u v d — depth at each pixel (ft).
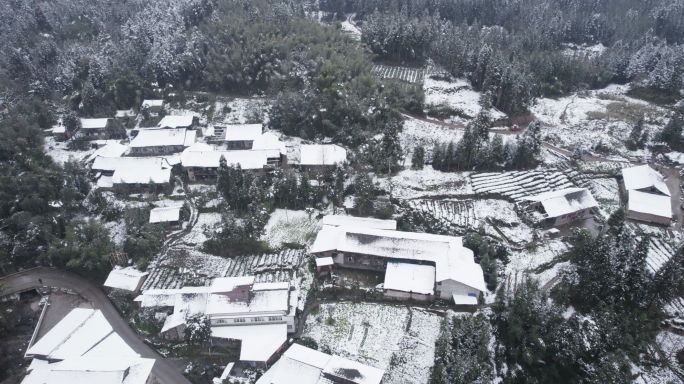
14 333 247.70
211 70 449.89
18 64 462.19
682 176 330.95
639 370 207.62
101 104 428.97
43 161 350.84
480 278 246.27
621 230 250.37
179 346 235.81
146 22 509.35
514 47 501.56
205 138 392.06
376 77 424.46
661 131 364.79
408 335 234.99
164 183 330.54
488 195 313.32
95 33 553.64
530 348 215.51
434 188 321.73
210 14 537.24
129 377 205.46
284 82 440.45
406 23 502.79
